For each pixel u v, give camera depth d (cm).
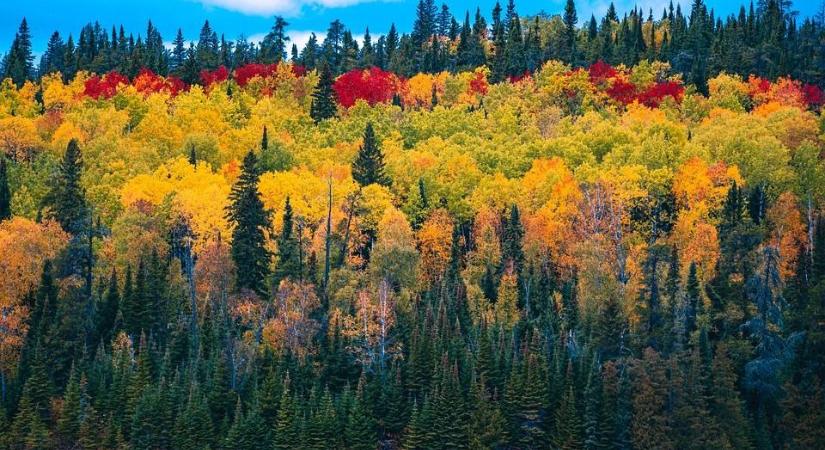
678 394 7150
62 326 8362
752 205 11119
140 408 7381
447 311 8794
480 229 11419
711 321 8281
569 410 7306
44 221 10219
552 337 8369
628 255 9950
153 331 8706
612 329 8019
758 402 7662
